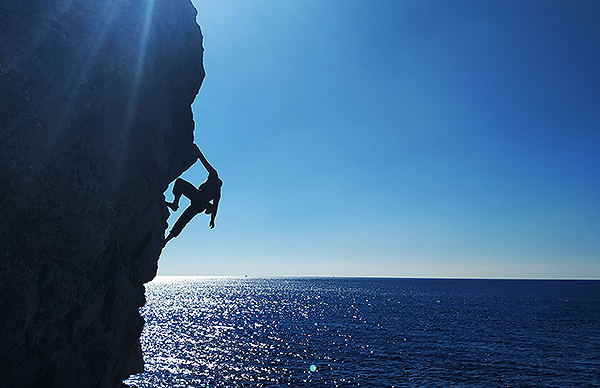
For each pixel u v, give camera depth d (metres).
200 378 34.03
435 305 115.94
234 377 34.44
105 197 7.52
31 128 6.07
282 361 40.72
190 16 10.74
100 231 7.34
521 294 181.88
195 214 10.34
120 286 8.35
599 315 86.88
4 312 5.53
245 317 84.25
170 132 10.35
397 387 31.33
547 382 32.84
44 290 6.28
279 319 80.38
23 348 5.95
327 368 37.59
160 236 10.53
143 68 8.73
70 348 6.82
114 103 7.91
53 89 6.56
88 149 7.24
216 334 59.62
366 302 129.38
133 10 8.47
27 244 5.91
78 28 7.12
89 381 7.40
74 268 6.86
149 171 9.18
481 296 164.75
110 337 7.86
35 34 6.33
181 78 10.38
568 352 45.72
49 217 6.27
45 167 6.27
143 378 33.88
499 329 64.88
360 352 45.56
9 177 5.64
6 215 5.63
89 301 7.28
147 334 59.22
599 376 34.75
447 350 46.75
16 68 5.93
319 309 103.19
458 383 32.53
